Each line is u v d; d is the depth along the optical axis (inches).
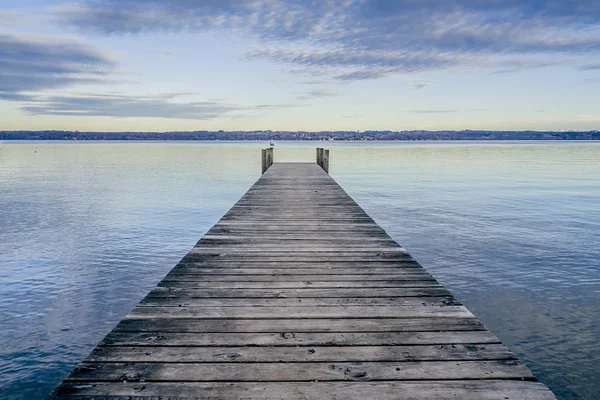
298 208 311.1
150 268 381.1
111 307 290.5
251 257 177.2
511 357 92.0
